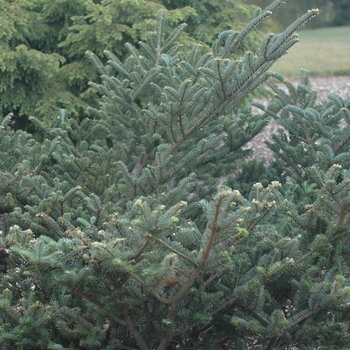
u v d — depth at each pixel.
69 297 2.21
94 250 1.88
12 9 5.76
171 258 1.77
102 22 5.75
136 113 3.42
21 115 5.54
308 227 2.34
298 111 3.22
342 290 1.94
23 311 2.09
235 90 2.81
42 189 2.80
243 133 3.71
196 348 2.28
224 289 2.19
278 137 3.57
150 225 1.84
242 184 3.61
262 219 2.14
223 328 2.30
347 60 15.66
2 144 3.28
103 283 2.08
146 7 5.89
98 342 2.13
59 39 6.14
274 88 3.63
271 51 2.66
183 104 2.85
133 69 3.51
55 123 3.80
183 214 2.84
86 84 6.11
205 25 6.61
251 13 7.11
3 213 2.83
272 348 2.11
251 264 2.32
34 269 2.11
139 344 2.19
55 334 2.27
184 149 3.25
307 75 3.68
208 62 3.01
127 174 2.86
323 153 2.94
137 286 2.07
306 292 2.21
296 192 3.04
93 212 2.65
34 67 5.28
